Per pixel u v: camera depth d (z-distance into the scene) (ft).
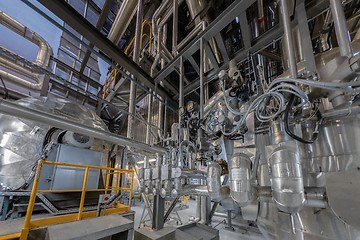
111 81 17.33
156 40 8.48
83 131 4.56
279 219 4.02
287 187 2.58
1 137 9.22
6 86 13.19
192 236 7.90
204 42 5.64
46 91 13.99
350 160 3.12
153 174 6.02
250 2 4.29
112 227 5.89
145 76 7.31
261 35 5.25
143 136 15.07
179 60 6.57
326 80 2.62
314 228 3.43
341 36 2.68
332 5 2.87
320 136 3.55
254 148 4.73
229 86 4.57
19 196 8.50
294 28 4.55
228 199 4.28
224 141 5.57
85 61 14.02
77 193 10.54
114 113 20.38
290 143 2.91
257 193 3.31
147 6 10.16
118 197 9.82
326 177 2.84
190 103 5.61
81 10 16.57
